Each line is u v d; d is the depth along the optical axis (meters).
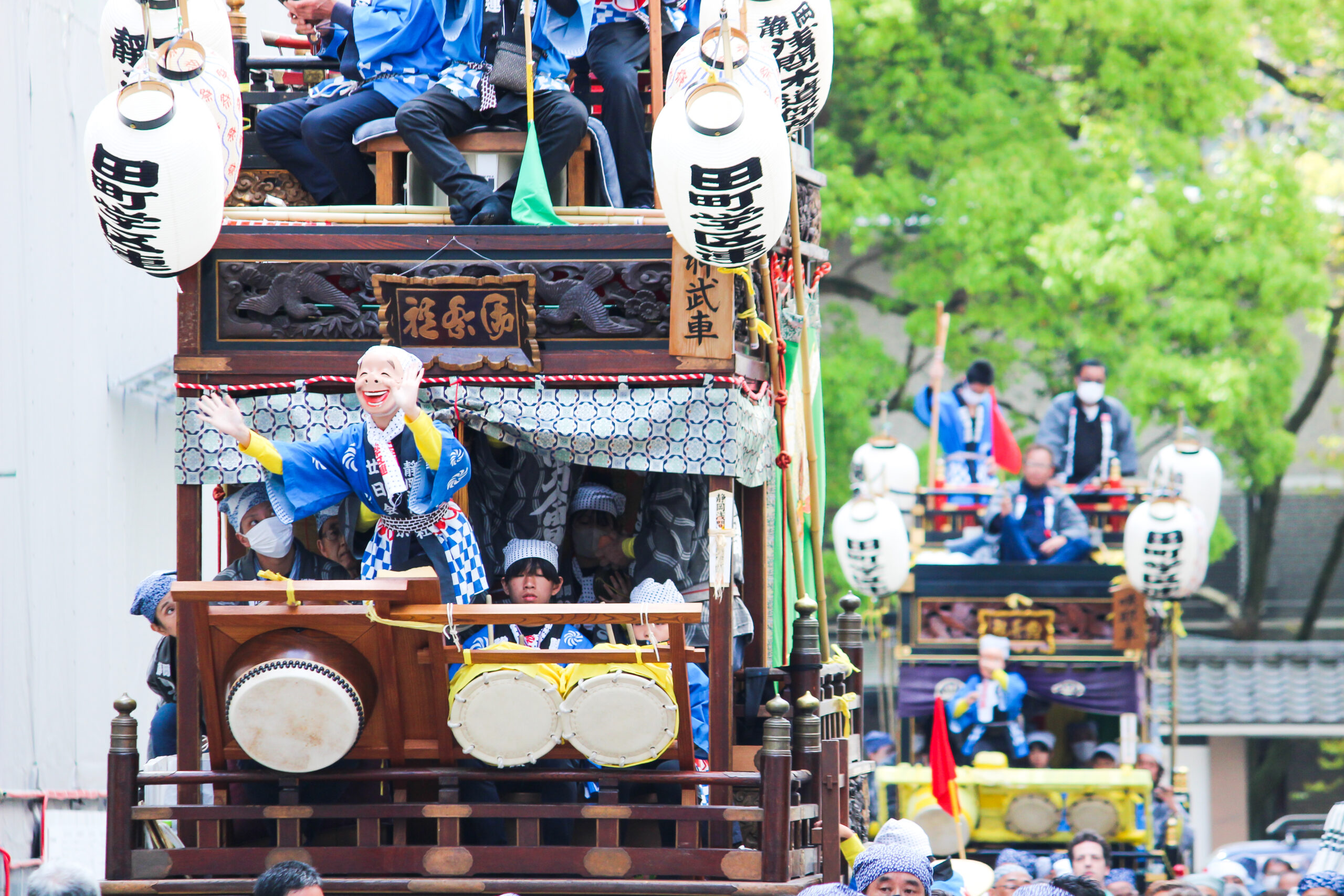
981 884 34.53
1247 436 72.81
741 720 22.66
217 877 19.70
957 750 48.69
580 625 21.22
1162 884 33.47
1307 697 77.06
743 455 20.62
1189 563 46.59
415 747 19.45
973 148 71.88
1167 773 48.25
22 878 26.91
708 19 22.16
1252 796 78.56
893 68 72.62
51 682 28.47
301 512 19.42
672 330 19.86
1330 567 84.19
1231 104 72.38
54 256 29.59
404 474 19.41
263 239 20.23
